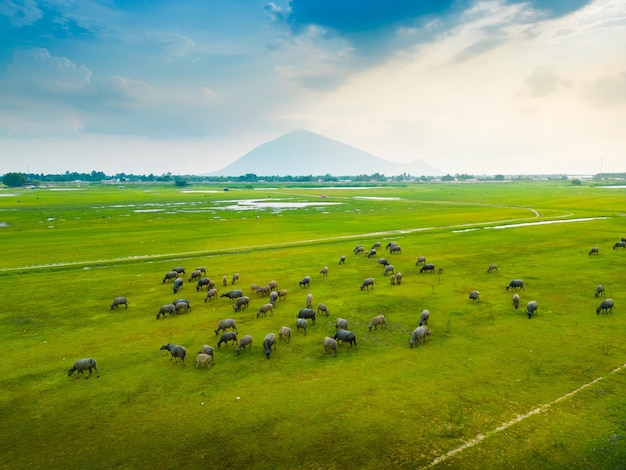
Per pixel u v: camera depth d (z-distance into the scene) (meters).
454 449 17.58
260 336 30.48
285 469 16.64
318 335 30.50
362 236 80.38
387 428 19.00
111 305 37.47
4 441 18.58
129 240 78.19
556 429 18.66
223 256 62.09
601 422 19.06
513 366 24.61
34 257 61.94
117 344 29.28
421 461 16.94
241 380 23.77
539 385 22.36
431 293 40.59
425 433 18.62
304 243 73.44
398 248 62.84
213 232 89.31
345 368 24.94
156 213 131.75
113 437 18.81
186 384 23.44
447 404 20.77
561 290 40.50
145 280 48.12
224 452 17.70
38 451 17.91
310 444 18.06
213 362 26.23
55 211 135.00
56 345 29.09
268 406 20.97
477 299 38.09
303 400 21.45
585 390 21.73
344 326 30.80
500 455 17.17
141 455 17.61
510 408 20.31
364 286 42.47
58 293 42.50
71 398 22.08
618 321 31.67
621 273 46.50
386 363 25.47
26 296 41.34
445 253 61.38
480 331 30.31
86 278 49.06
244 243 74.31
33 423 19.91
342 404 20.98
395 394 21.80
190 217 120.50
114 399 21.94
